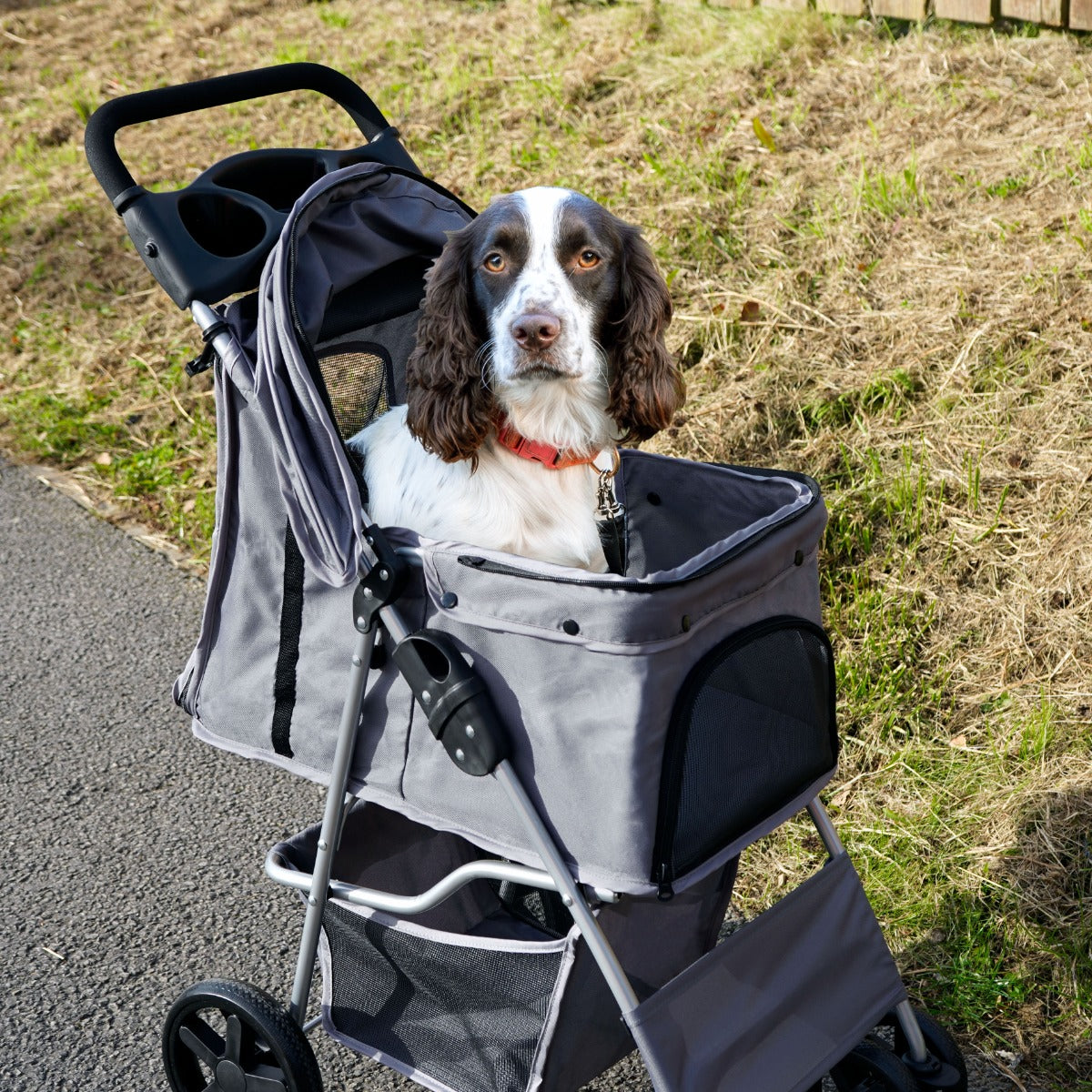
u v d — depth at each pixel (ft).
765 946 6.94
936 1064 7.54
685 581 6.05
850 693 11.30
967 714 11.03
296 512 7.32
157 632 14.38
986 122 17.63
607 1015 7.17
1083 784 9.87
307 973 7.80
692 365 15.62
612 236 9.18
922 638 11.76
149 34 32.01
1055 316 13.91
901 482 12.76
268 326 7.30
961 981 8.82
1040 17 18.89
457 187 20.54
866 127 18.49
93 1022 9.29
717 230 17.31
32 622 14.64
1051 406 13.09
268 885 10.62
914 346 14.34
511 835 6.79
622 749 6.16
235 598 7.95
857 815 10.36
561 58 23.62
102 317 21.44
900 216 16.34
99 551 16.11
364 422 9.83
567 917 9.04
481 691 6.61
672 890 6.31
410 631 6.97
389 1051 7.85
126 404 19.12
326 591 7.43
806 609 7.22
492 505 8.68
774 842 10.27
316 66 9.43
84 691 13.38
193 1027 8.05
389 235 9.06
